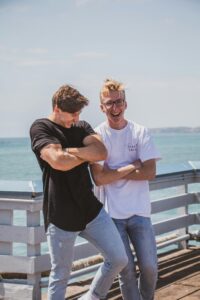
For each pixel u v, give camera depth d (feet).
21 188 14.34
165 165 18.86
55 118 12.10
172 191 54.54
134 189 13.29
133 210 13.14
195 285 16.38
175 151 281.54
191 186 56.65
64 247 12.00
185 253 19.94
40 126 11.94
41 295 15.14
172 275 17.40
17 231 14.56
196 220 20.51
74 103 11.74
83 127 12.41
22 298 14.60
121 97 13.15
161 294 15.65
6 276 16.15
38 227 14.48
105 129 13.46
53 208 11.91
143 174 13.10
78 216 11.93
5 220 14.73
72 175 11.85
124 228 13.20
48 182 11.98
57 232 11.97
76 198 11.89
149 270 13.00
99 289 12.50
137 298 13.12
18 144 471.62
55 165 11.51
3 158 230.48
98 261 17.04
